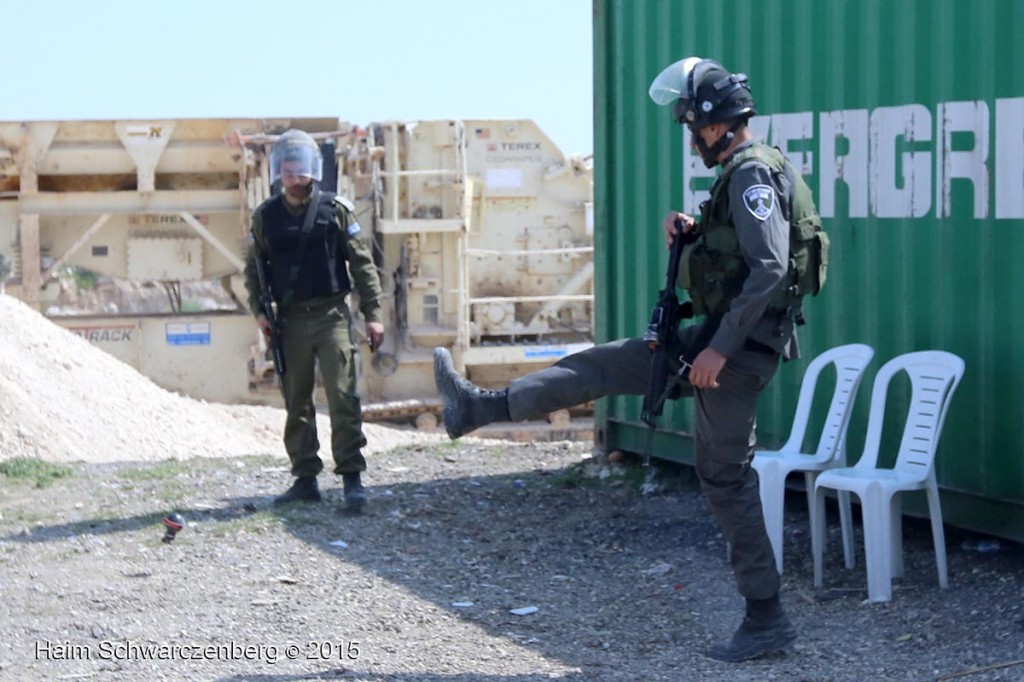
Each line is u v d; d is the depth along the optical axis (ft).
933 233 19.33
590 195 50.29
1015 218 18.01
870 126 20.34
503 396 15.75
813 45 21.39
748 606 15.56
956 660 15.20
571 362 15.81
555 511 23.84
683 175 24.49
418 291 48.67
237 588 18.92
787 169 14.61
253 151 49.62
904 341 19.93
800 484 21.88
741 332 14.07
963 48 18.66
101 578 19.48
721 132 14.89
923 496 19.93
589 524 22.79
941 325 19.25
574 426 49.49
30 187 49.19
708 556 20.35
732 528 15.28
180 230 50.80
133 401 37.55
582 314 50.39
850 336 21.03
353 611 17.83
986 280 18.45
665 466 26.04
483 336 49.90
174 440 36.14
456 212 48.34
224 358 50.06
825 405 21.53
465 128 48.91
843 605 17.63
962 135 18.72
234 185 51.13
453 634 16.79
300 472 24.26
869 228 20.51
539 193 49.90
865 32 20.35
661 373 14.98
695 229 15.25
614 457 26.94
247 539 21.67
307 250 22.90
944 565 17.80
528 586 19.08
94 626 17.11
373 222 47.98
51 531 22.49
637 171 25.99
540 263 49.98
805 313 21.95
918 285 19.61
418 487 25.96
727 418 14.87
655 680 14.85
